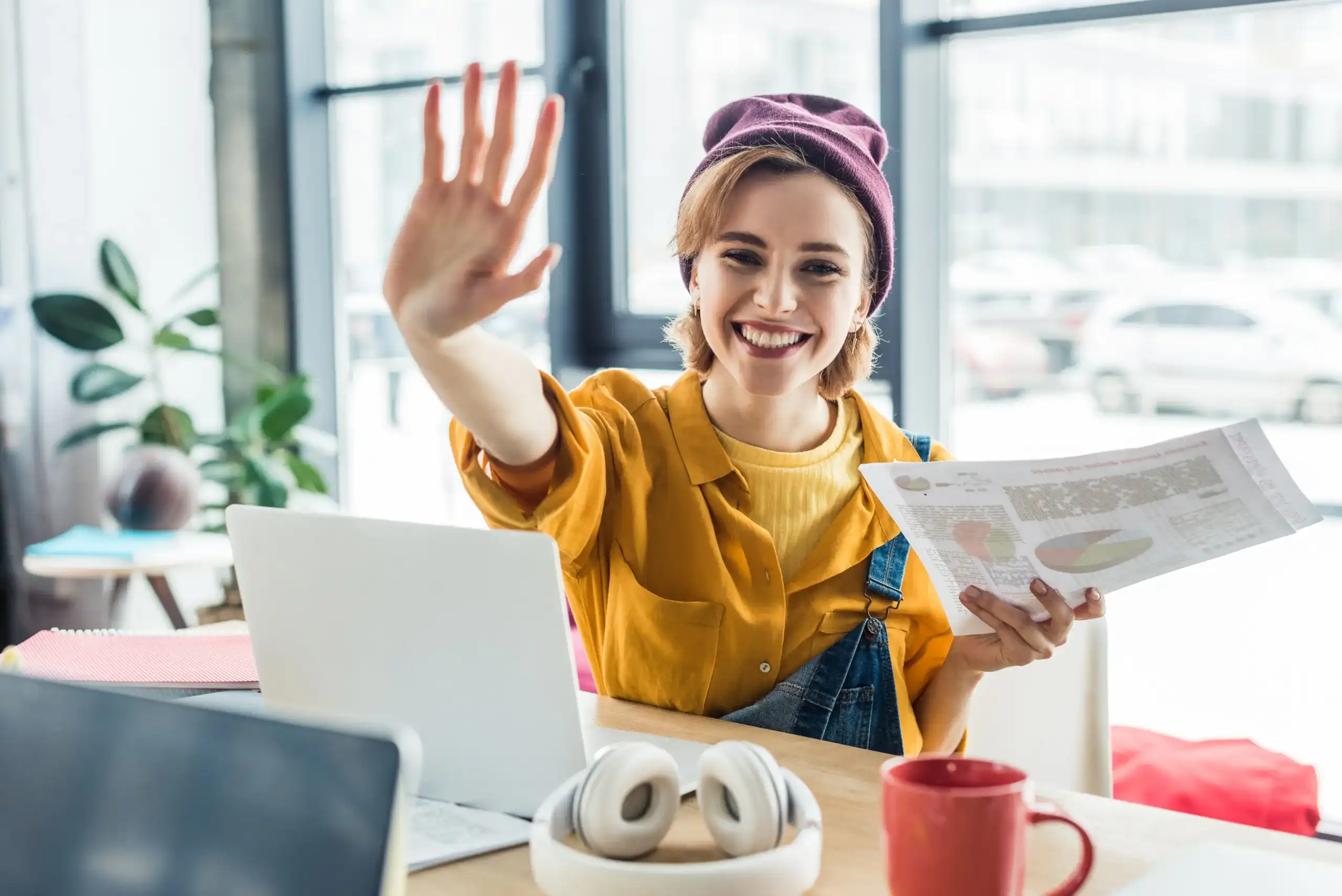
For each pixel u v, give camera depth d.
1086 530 1.05
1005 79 2.82
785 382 1.31
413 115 3.83
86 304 3.50
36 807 0.61
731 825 0.79
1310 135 2.55
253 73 3.90
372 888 0.53
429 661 0.93
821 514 1.37
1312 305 2.60
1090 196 2.78
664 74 3.30
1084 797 0.98
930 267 2.88
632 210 3.41
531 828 0.85
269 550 0.98
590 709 1.27
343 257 4.03
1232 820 2.06
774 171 1.29
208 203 3.99
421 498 3.96
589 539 1.31
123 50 3.77
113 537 3.09
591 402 1.43
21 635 3.64
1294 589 2.67
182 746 0.58
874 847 0.87
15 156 3.60
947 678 1.37
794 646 1.32
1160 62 2.66
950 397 2.97
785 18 3.06
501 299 0.97
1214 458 1.05
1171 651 2.79
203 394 3.99
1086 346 2.83
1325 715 2.63
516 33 3.56
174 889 0.57
